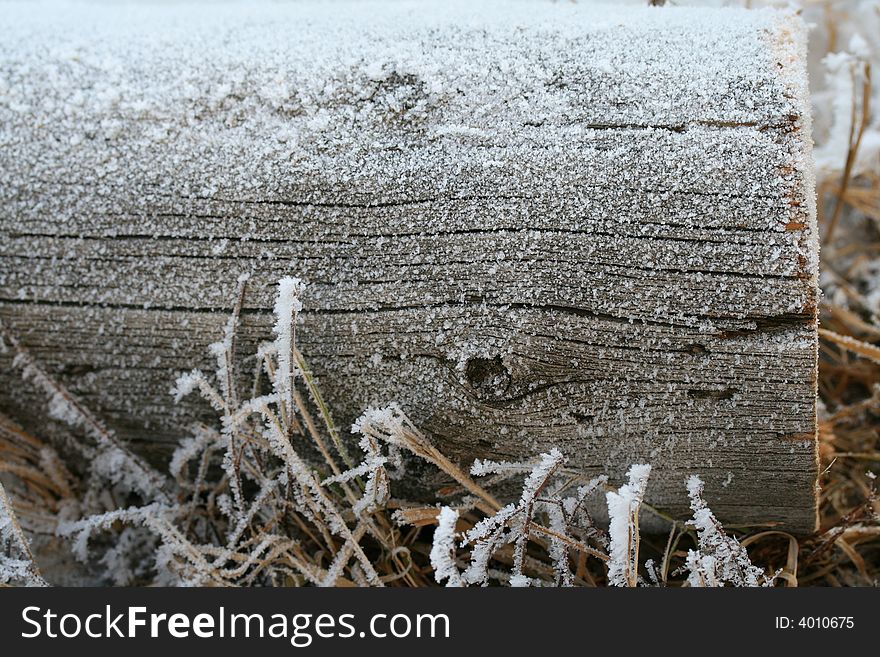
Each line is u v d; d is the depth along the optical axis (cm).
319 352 152
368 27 159
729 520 160
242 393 160
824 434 189
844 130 233
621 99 141
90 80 155
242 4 185
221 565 159
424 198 144
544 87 144
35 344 162
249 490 175
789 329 138
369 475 155
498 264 142
